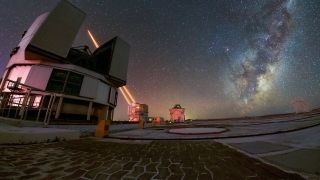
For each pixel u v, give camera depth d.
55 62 34.09
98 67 46.34
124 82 50.12
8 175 3.54
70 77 34.16
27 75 32.09
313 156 4.33
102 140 9.77
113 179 3.38
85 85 36.09
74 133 10.13
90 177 3.50
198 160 4.68
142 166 4.25
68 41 35.78
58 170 3.95
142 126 23.34
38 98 30.56
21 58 33.53
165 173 3.68
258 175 3.31
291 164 3.83
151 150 6.42
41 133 8.00
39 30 32.41
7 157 4.91
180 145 7.47
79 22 38.94
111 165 4.37
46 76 32.06
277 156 4.62
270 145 6.27
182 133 12.72
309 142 6.31
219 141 8.21
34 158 4.98
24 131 7.95
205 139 9.23
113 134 13.41
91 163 4.57
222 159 4.68
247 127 15.97
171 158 5.04
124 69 51.34
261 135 9.33
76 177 3.50
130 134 13.39
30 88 13.95
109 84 45.72
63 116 32.25
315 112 25.94
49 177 3.49
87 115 36.22
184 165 4.23
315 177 3.02
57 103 32.00
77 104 35.22
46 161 4.71
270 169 3.61
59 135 9.02
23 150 6.00
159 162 4.61
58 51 33.78
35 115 26.83
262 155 4.84
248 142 7.30
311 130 9.67
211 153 5.55
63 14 36.50
